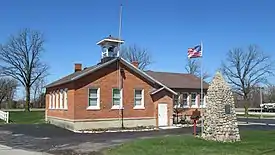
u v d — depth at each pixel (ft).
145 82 117.70
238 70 226.58
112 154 57.57
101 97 108.47
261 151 54.95
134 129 106.11
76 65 137.39
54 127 115.24
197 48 86.28
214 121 68.80
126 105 112.88
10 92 290.56
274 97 298.97
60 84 117.29
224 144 63.16
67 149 65.92
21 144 74.43
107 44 114.32
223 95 69.41
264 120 165.68
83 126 104.99
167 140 67.21
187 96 146.10
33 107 299.99
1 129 110.93
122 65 113.39
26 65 210.18
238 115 216.33
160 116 119.03
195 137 71.97
